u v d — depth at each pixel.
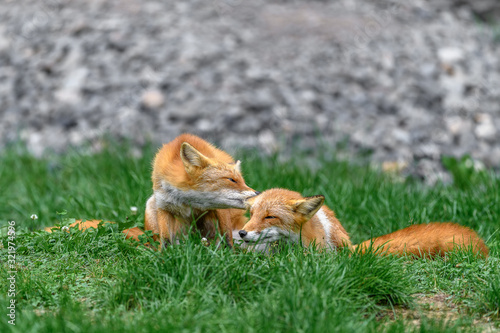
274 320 5.71
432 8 21.66
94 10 19.62
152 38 18.31
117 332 5.53
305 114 16.28
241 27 19.20
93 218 9.56
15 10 20.16
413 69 18.02
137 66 17.52
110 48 18.06
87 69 17.56
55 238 7.95
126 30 18.56
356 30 19.30
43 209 11.48
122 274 6.68
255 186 10.55
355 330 5.64
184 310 6.03
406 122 16.55
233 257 6.81
